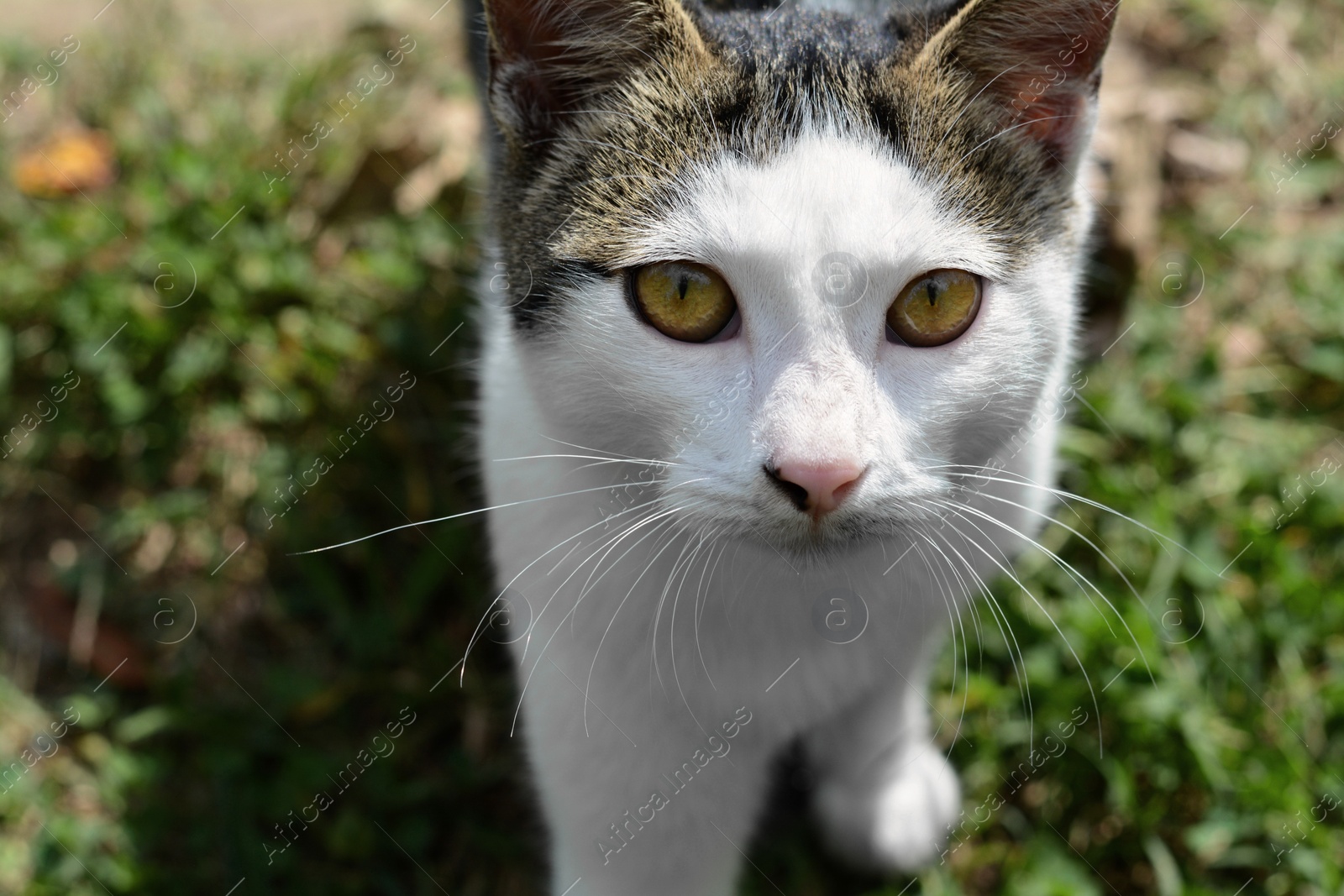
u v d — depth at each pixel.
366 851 0.46
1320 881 0.45
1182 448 0.51
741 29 0.40
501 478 0.41
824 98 0.38
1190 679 0.47
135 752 0.48
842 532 0.37
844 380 0.37
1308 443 0.51
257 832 0.47
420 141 0.56
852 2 0.43
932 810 0.46
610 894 0.42
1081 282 0.42
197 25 0.63
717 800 0.42
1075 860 0.46
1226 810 0.46
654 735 0.41
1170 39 0.62
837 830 0.47
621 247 0.38
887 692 0.44
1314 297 0.53
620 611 0.40
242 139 0.56
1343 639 0.48
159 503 0.51
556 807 0.42
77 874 0.46
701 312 0.38
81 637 0.49
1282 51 0.61
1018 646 0.45
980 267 0.37
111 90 0.58
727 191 0.37
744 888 0.46
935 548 0.38
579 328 0.38
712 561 0.39
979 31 0.38
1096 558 0.49
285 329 0.52
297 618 0.50
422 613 0.50
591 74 0.39
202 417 0.52
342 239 0.55
